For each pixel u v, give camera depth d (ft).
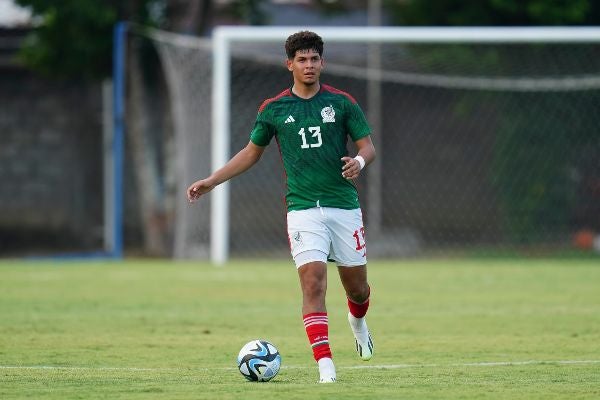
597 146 259.19
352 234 82.07
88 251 295.48
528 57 258.78
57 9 255.50
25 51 267.18
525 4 263.49
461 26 269.64
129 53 264.72
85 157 303.68
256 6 278.46
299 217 80.94
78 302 148.15
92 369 87.92
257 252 274.77
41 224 305.12
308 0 313.53
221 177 83.92
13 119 304.50
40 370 87.15
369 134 83.05
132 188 298.97
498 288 170.81
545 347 103.81
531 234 260.21
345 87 280.31
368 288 85.81
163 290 166.20
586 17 270.26
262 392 72.69
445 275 195.00
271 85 272.51
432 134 276.82
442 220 274.98
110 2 261.24
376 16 279.49
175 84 232.53
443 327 121.29
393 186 280.51
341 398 69.92
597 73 257.34
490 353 99.45
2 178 304.91
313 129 81.56
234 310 139.23
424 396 71.46
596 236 259.60
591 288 170.71
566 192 259.60
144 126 271.08
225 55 213.87
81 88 303.07
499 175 262.06
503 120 261.24
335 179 81.82
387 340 109.81
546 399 70.85
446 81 260.42
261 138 83.76
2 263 229.25
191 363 92.07
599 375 83.97
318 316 79.20
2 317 129.39
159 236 271.49
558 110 259.19
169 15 271.69
